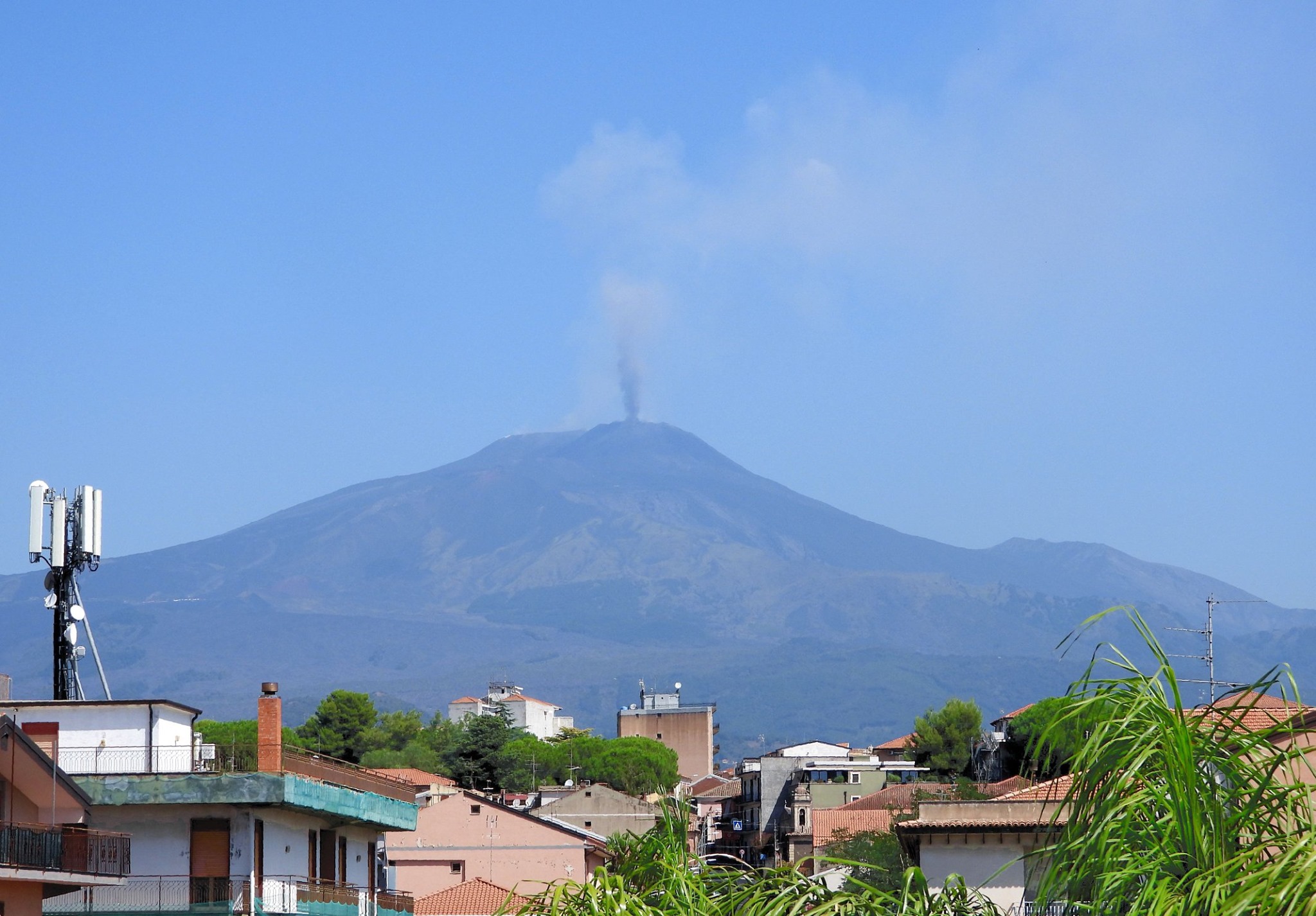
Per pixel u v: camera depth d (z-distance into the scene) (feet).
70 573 279.90
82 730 214.28
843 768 626.64
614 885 98.94
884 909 95.71
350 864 244.63
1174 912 75.20
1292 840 76.95
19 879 156.76
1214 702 87.81
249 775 197.47
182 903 194.39
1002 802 192.03
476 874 366.43
